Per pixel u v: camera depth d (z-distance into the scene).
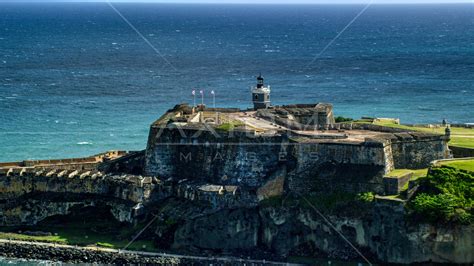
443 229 164.12
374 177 177.62
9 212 198.88
